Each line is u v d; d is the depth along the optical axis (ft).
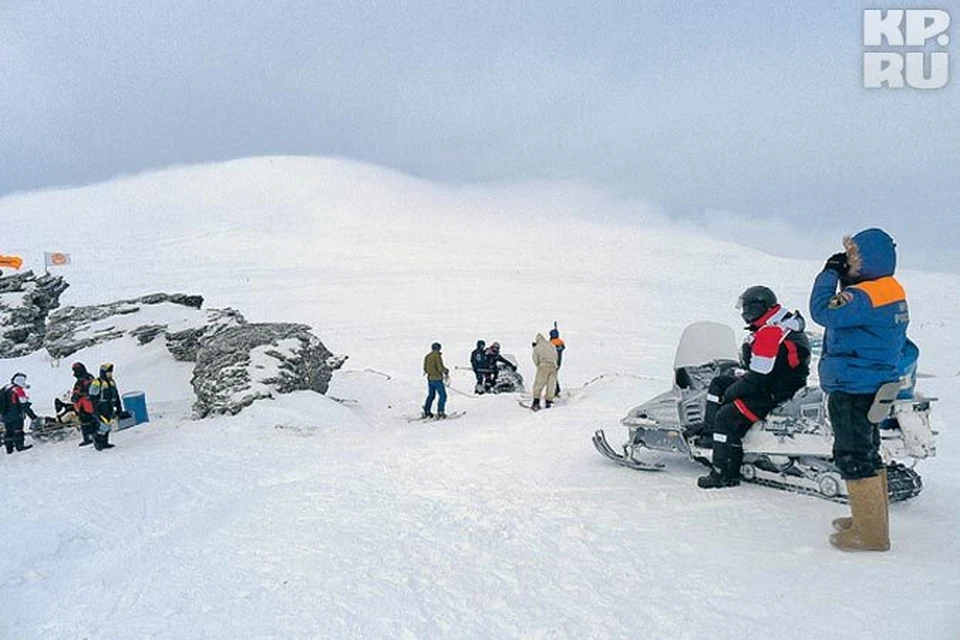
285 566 17.25
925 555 15.11
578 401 47.91
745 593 13.88
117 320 76.59
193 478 29.68
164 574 17.81
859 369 15.21
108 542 22.07
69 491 28.94
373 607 14.60
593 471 24.62
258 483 28.04
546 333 123.75
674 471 23.66
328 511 21.89
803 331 20.75
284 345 53.42
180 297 84.64
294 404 46.65
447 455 30.07
